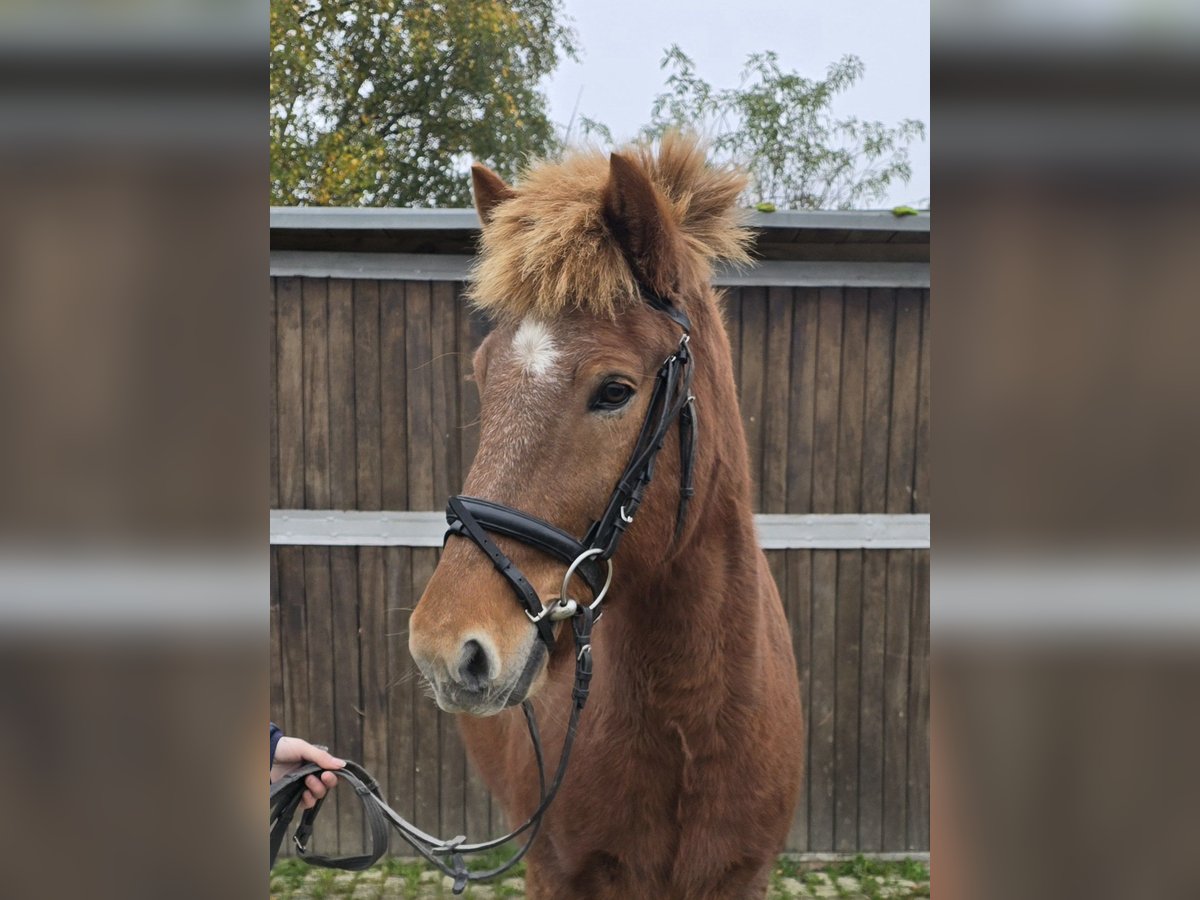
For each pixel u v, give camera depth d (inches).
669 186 72.7
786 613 153.6
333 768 70.2
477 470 58.9
